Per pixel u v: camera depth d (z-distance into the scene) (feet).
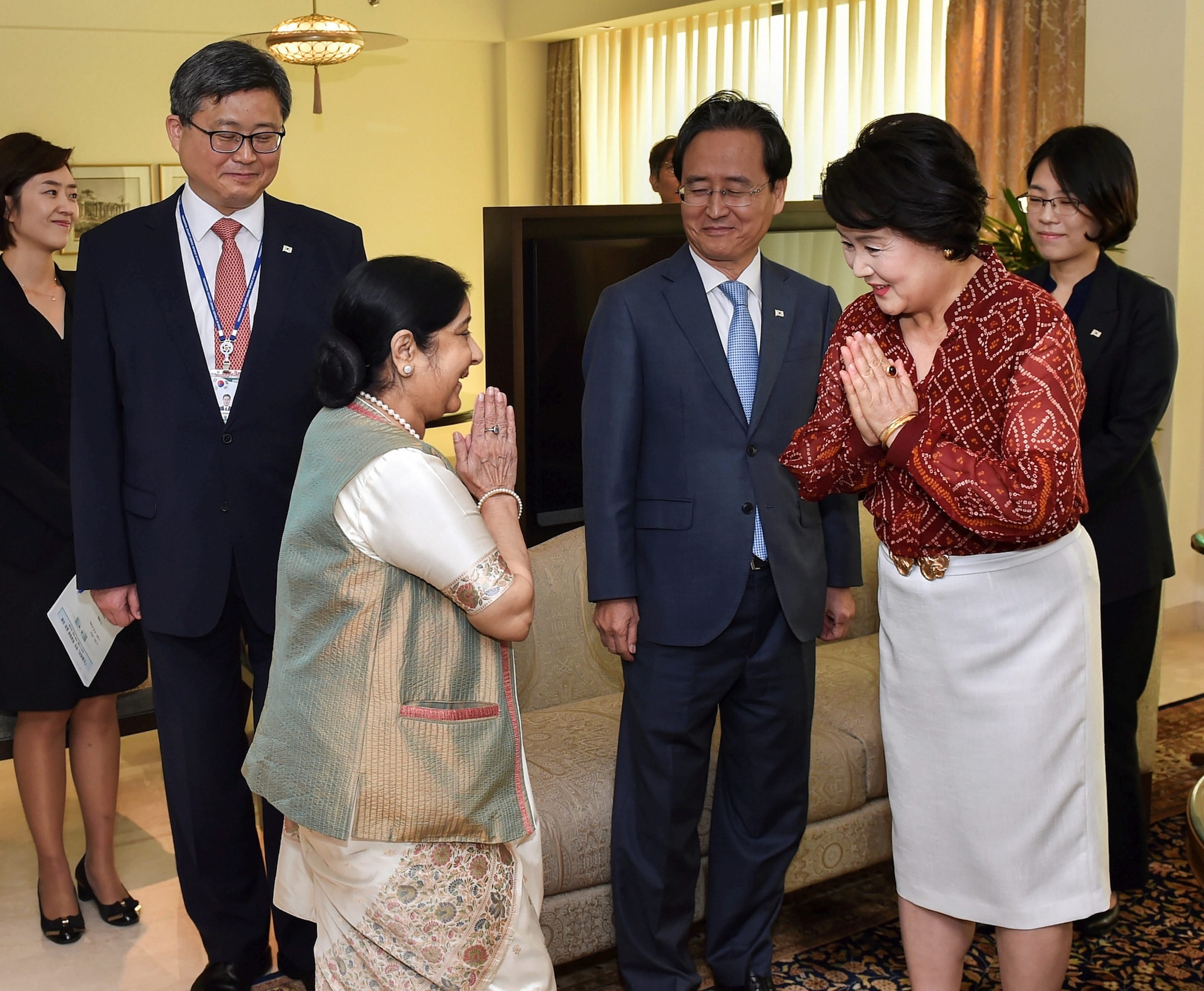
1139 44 15.52
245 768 5.84
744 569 7.16
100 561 7.50
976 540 6.10
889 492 6.33
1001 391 5.83
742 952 7.79
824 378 6.63
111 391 7.48
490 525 5.78
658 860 7.46
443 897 5.54
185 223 7.45
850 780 8.72
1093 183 8.11
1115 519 8.61
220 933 8.03
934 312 6.04
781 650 7.39
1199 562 16.96
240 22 26.45
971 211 5.62
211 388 7.41
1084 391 5.86
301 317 7.57
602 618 7.38
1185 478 16.58
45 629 8.85
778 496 7.25
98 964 8.77
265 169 7.23
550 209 11.12
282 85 7.25
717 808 7.87
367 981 5.66
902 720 6.57
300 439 7.65
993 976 8.32
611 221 11.69
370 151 29.30
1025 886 6.31
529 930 5.91
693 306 7.21
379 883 5.51
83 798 9.32
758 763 7.57
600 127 29.60
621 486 7.19
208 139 7.04
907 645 6.44
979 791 6.30
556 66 30.01
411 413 5.74
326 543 5.47
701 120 6.98
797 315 7.41
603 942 7.94
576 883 7.75
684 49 26.99
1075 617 6.19
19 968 8.71
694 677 7.25
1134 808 9.09
